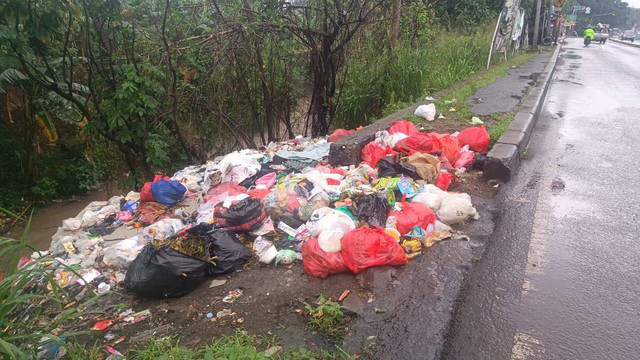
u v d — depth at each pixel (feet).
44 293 11.62
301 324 9.92
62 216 25.95
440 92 34.65
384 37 37.86
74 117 27.55
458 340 9.44
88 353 9.23
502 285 11.43
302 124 36.40
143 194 16.80
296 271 12.08
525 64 57.77
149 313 10.57
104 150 30.22
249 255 12.61
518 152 20.92
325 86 31.40
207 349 8.82
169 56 23.57
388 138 21.18
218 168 18.57
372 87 33.65
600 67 67.82
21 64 20.58
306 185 15.55
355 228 13.00
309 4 29.48
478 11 70.49
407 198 15.25
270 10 26.86
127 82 22.47
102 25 22.33
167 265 10.85
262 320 10.12
